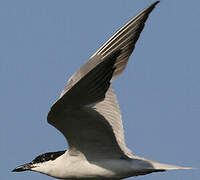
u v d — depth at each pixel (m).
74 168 15.61
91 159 15.48
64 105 13.52
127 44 14.77
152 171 15.27
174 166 15.09
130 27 14.55
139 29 14.46
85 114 14.03
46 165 15.93
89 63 14.74
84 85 12.94
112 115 15.77
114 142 15.06
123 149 15.45
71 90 12.98
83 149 15.31
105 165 15.42
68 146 15.35
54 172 15.84
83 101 13.40
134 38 14.62
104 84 12.80
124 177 15.55
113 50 14.68
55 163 15.82
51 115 13.90
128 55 14.92
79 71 14.80
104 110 15.74
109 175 15.46
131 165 15.33
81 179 15.73
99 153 15.38
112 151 15.33
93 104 13.46
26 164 16.16
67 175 15.74
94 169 15.48
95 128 14.62
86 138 14.96
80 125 14.48
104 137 14.93
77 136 14.92
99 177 15.55
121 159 15.45
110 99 15.88
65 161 15.68
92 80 12.91
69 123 14.37
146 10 14.23
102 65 12.72
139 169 15.30
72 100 13.34
